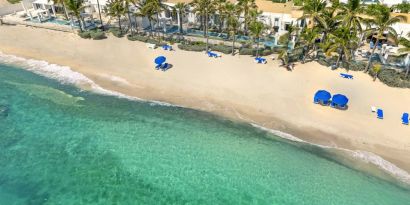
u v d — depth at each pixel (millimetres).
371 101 39969
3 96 42812
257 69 48062
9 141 35125
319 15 47000
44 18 70562
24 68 49938
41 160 32594
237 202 28219
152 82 45125
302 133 35531
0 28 66188
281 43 49469
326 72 46625
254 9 55062
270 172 31016
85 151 33625
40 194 29094
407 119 35844
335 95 37938
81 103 41062
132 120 37875
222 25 61969
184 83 44719
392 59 48094
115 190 29375
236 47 55062
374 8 50469
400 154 32344
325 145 33938
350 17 45781
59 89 44156
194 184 29906
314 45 51000
